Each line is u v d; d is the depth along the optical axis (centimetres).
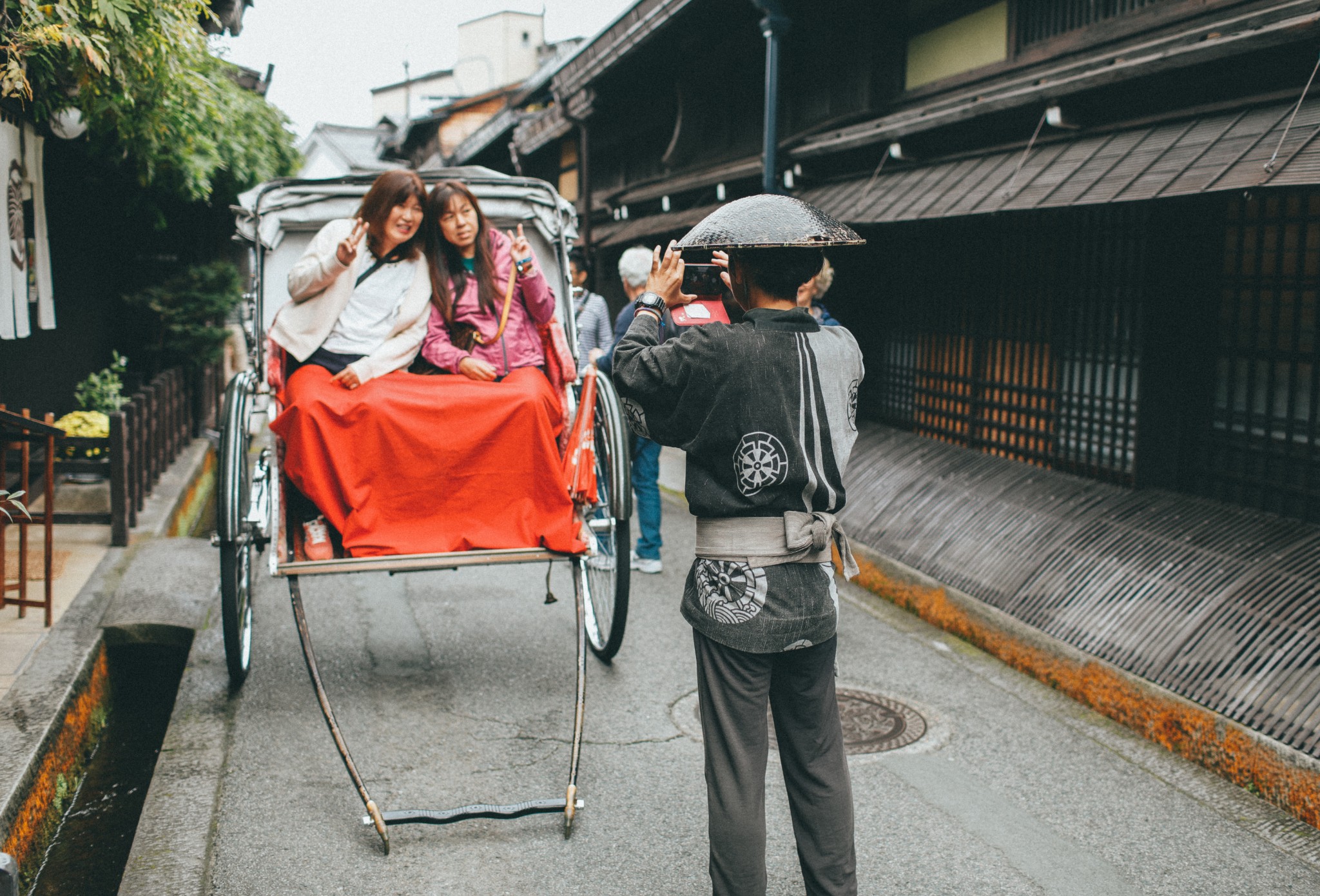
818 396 221
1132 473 487
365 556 342
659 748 368
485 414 348
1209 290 459
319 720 383
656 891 279
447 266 395
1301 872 290
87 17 430
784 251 224
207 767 342
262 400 429
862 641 486
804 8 790
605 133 1386
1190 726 359
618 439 413
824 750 236
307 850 295
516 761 354
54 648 422
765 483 218
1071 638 424
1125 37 486
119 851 337
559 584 571
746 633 220
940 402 645
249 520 376
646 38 943
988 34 596
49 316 581
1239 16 420
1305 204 409
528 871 288
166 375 848
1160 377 475
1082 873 289
